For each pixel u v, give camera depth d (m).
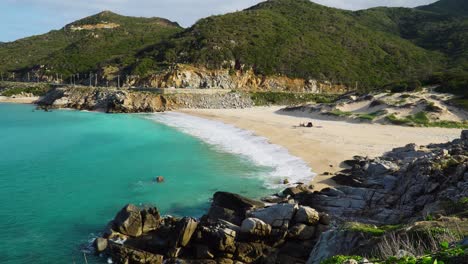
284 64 124.12
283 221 22.78
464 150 29.20
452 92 74.88
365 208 25.78
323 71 124.50
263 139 53.06
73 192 31.92
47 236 24.06
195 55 120.06
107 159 42.84
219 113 87.75
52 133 60.41
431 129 59.97
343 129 60.69
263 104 107.50
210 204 29.17
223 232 21.97
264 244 22.31
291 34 139.50
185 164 40.25
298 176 35.03
